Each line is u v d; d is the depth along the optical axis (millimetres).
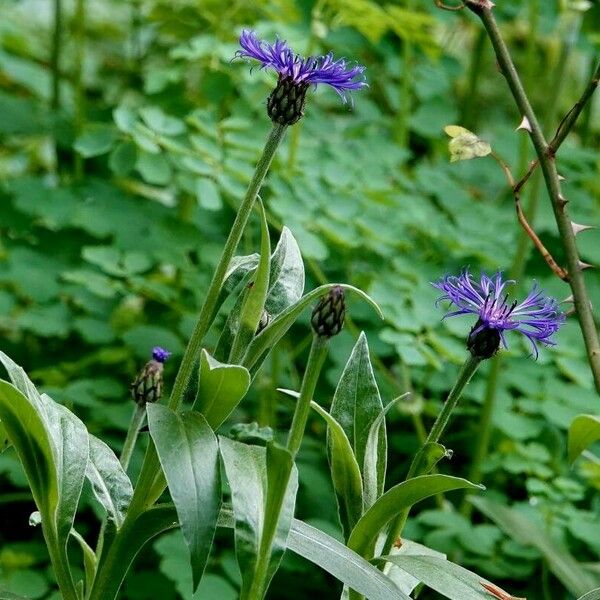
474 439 1479
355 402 908
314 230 1449
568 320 1519
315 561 825
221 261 839
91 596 863
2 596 893
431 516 1326
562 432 1490
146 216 1515
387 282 1445
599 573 1223
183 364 846
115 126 1510
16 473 1297
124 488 884
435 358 1358
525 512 1341
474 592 843
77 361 1567
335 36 1640
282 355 1528
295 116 824
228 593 1221
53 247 1520
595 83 934
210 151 1432
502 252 1526
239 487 802
